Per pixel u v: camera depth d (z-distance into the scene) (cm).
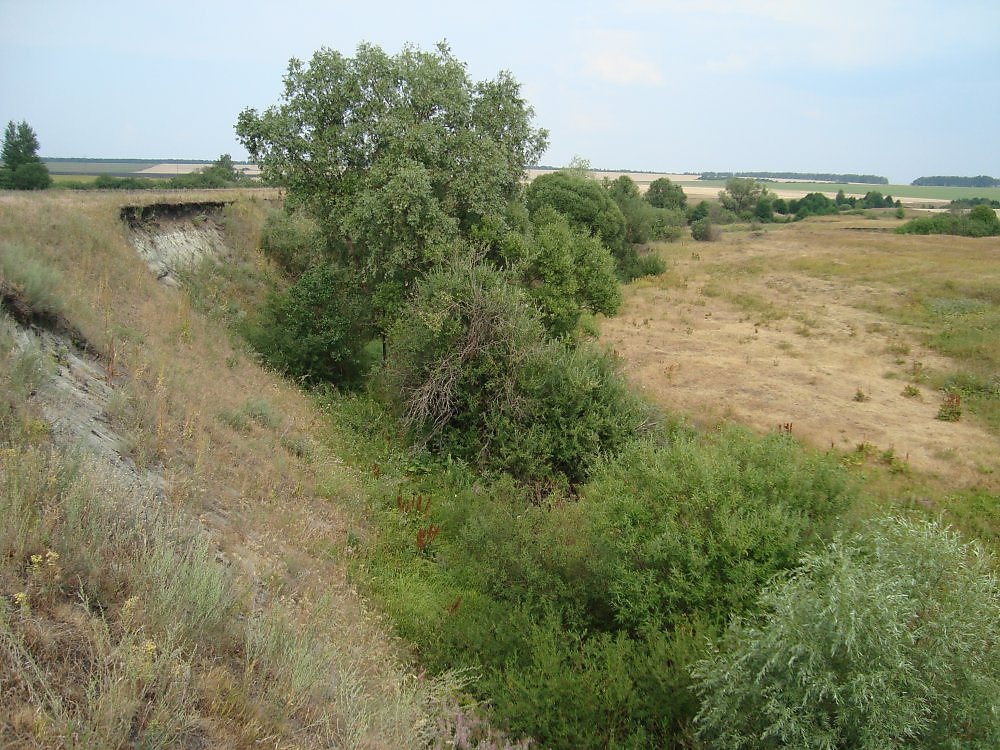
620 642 588
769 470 747
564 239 1789
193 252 1716
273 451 912
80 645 342
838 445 1449
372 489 965
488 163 1509
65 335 813
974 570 479
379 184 1466
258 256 2005
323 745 378
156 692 331
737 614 589
